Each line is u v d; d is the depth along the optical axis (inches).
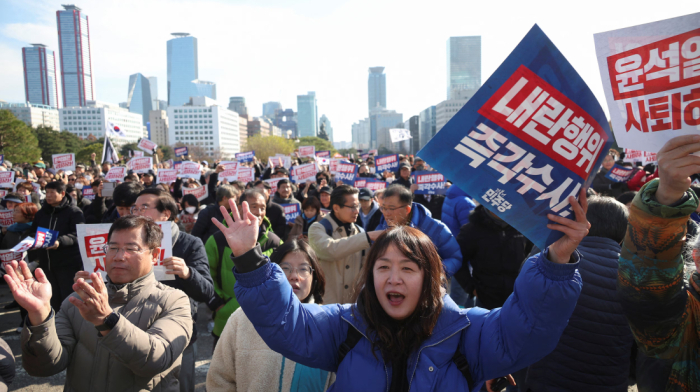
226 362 90.7
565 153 56.9
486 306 146.7
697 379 64.7
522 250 142.5
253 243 60.0
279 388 85.9
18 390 166.1
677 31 55.8
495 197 58.3
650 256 60.0
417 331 59.7
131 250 91.4
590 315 85.4
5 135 1932.8
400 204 144.9
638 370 76.7
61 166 617.9
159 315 91.9
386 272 60.7
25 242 143.7
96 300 73.0
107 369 87.0
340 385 60.9
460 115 58.0
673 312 62.6
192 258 132.7
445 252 142.9
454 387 58.7
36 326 76.1
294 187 427.2
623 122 60.3
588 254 89.6
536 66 56.6
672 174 54.0
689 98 55.7
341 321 66.0
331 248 141.6
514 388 126.6
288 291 61.6
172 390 93.4
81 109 7534.5
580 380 86.3
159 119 7258.9
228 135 7800.2
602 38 61.0
